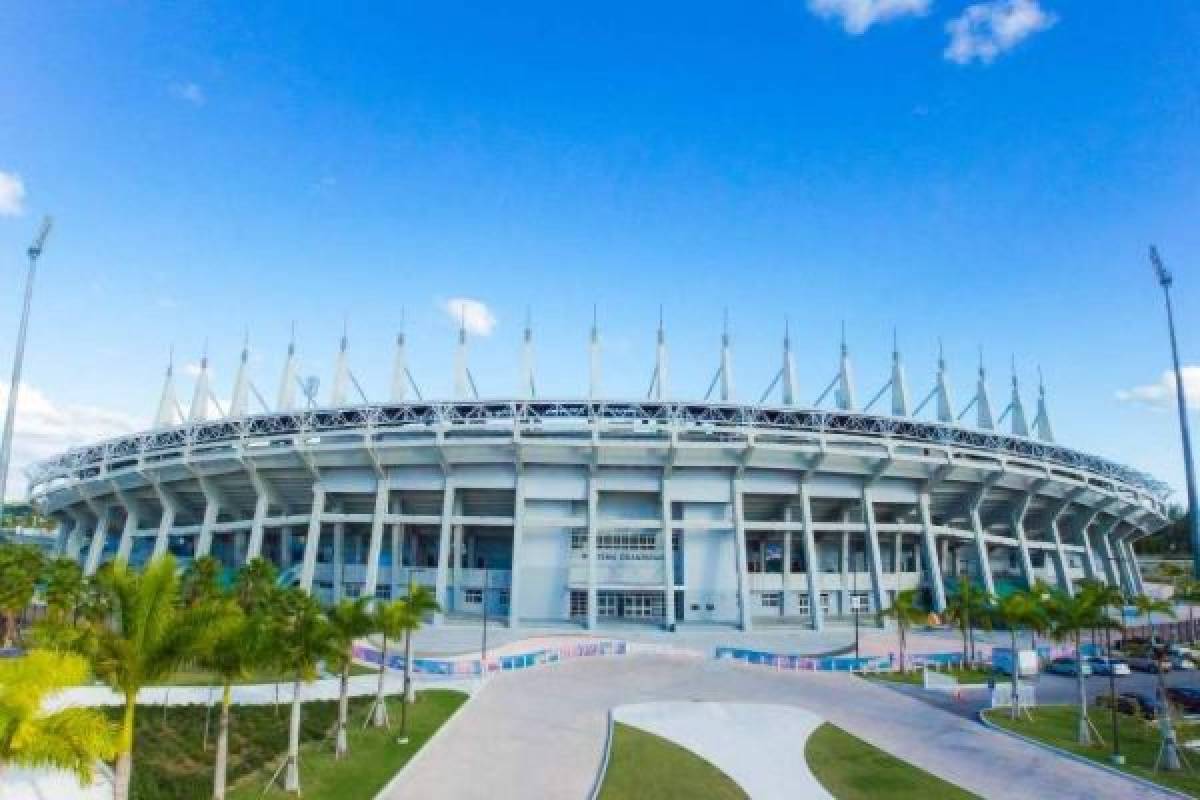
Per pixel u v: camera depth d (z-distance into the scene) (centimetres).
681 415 8825
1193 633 8900
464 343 9650
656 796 3186
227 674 2800
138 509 10731
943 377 11150
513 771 3466
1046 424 11975
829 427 9106
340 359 10006
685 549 8825
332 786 3238
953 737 4172
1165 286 9688
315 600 3450
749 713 4509
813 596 8631
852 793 3312
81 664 1941
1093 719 4672
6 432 6594
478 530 9600
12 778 3127
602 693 5006
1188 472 9338
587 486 8781
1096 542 12212
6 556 6097
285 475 9262
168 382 11281
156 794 3180
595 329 9412
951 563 11006
